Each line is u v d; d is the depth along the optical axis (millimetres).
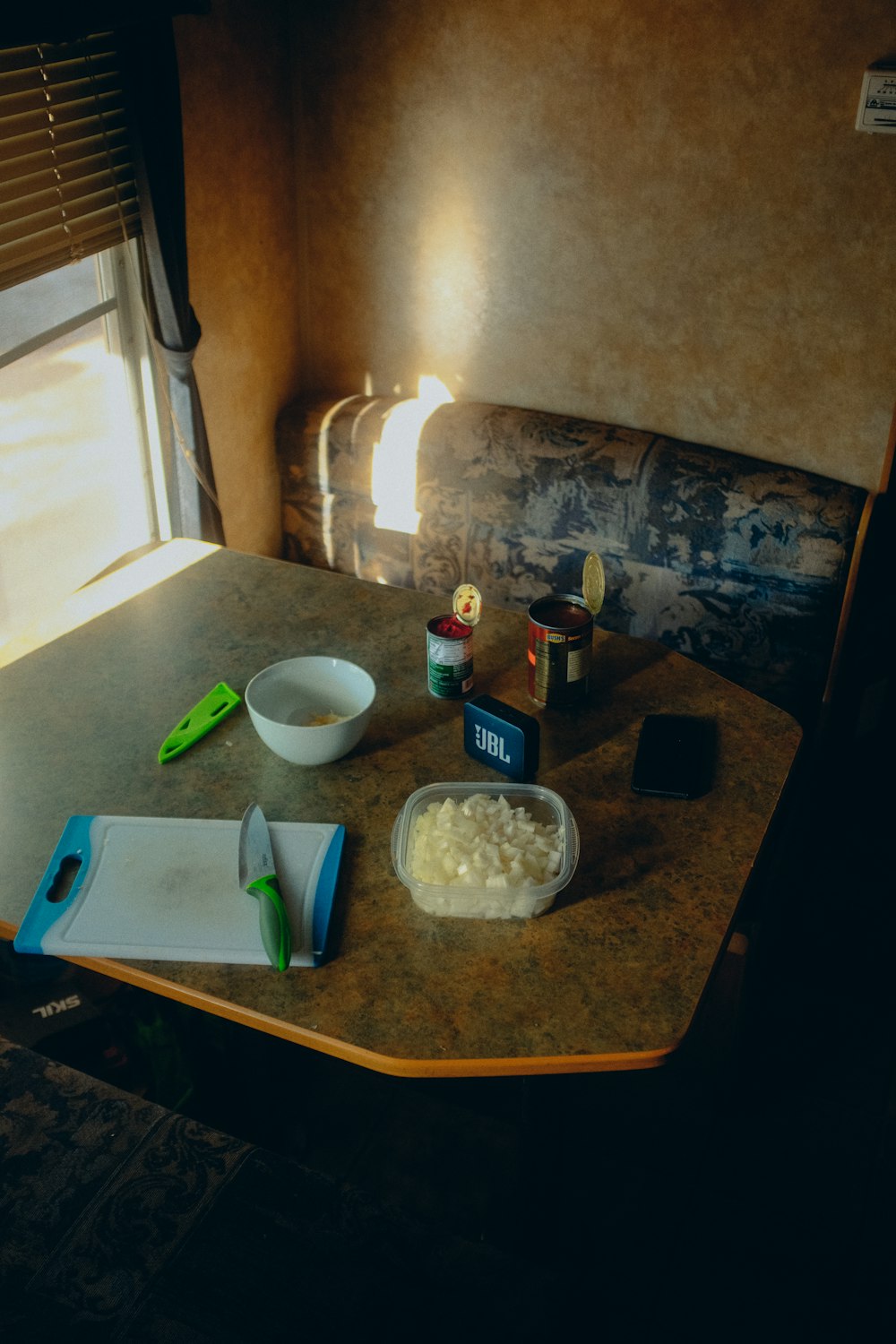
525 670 1923
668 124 2553
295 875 1474
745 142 2500
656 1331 1803
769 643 2744
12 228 2191
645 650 1995
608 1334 1793
